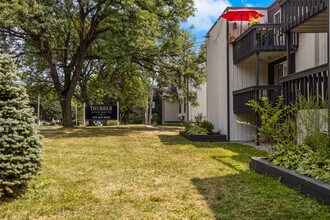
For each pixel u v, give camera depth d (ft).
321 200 10.66
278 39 31.27
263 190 12.64
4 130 11.63
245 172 16.62
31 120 12.57
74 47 54.95
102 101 80.53
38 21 39.60
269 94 30.25
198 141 34.76
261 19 38.06
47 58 48.34
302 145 15.39
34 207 11.09
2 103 11.94
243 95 32.91
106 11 42.42
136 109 97.35
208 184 14.19
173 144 31.19
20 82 12.69
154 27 44.39
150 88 77.97
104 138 36.86
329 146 13.74
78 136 39.29
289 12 22.40
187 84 62.49
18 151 11.94
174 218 9.95
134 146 29.22
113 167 18.57
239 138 36.06
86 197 12.35
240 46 34.53
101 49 49.21
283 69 34.65
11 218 10.02
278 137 17.43
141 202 11.67
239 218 9.74
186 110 78.23
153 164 19.51
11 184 11.65
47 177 15.75
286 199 11.33
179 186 13.97
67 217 10.12
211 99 44.57
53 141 33.24
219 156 22.94
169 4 47.73
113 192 13.07
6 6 37.09
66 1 42.39
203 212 10.43
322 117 15.67
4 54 12.46
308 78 19.21
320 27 22.35
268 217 9.68
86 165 19.24
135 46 45.14
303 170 12.90
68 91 53.62
